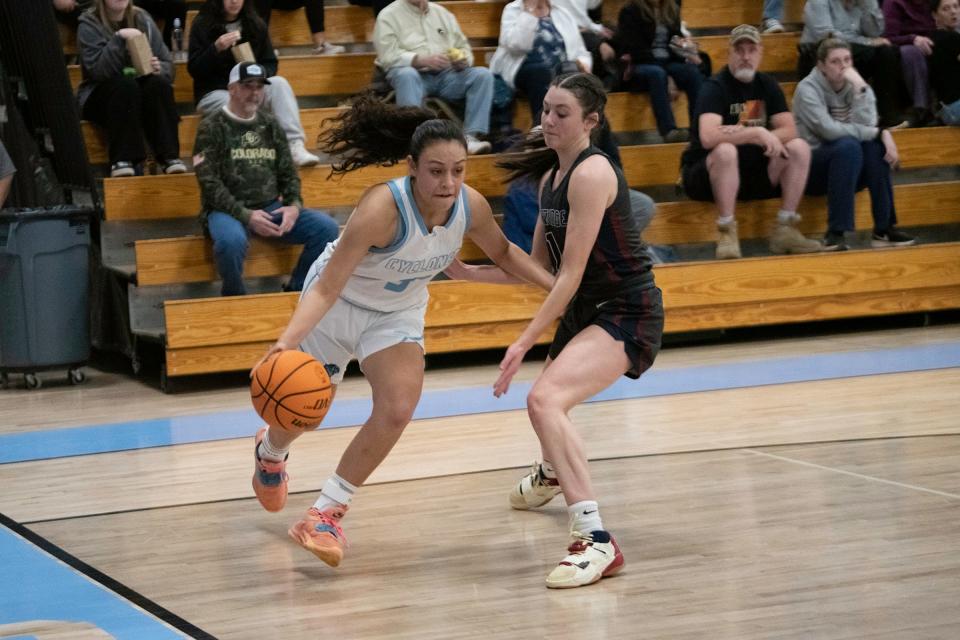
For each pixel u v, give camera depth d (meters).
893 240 15.87
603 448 10.06
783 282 15.17
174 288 14.19
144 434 11.25
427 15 15.37
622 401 12.02
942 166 17.39
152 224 14.73
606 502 8.41
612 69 16.47
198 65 14.71
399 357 7.19
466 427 11.12
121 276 14.38
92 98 14.66
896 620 5.94
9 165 13.72
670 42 16.41
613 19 16.72
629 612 6.20
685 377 13.15
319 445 10.62
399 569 7.11
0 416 12.33
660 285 14.72
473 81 15.17
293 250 14.37
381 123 7.27
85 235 13.76
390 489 9.02
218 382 14.01
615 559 6.82
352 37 17.59
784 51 18.02
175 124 14.68
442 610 6.35
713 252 16.02
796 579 6.62
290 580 6.95
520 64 15.43
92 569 7.25
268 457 7.55
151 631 6.11
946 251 15.81
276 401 6.59
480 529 7.92
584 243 6.95
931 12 17.69
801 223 16.16
